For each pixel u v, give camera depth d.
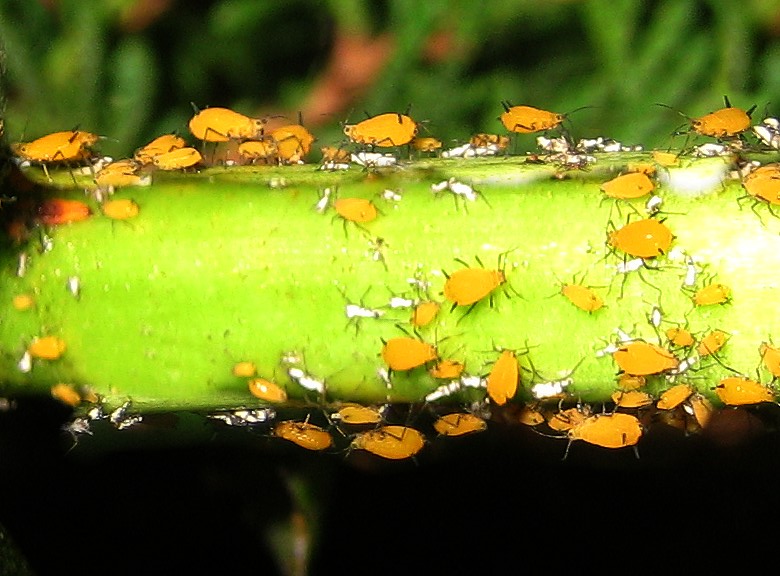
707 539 0.09
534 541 0.09
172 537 0.09
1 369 0.07
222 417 0.07
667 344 0.07
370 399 0.07
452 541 0.09
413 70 0.11
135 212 0.07
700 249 0.07
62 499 0.09
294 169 0.07
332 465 0.09
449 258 0.07
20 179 0.07
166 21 0.11
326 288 0.07
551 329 0.07
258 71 0.11
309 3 0.11
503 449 0.09
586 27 0.11
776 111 0.10
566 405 0.07
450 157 0.07
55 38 0.10
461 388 0.07
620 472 0.09
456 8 0.10
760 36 0.10
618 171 0.07
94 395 0.07
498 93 0.11
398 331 0.07
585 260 0.07
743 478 0.09
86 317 0.07
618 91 0.10
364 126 0.08
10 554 0.07
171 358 0.07
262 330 0.07
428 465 0.09
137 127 0.10
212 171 0.07
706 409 0.07
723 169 0.07
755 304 0.07
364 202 0.07
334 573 0.09
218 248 0.07
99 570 0.09
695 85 0.10
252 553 0.09
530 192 0.07
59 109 0.10
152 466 0.09
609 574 0.09
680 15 0.10
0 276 0.07
